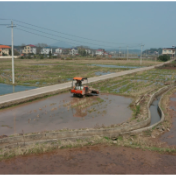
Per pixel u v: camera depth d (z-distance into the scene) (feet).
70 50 504.02
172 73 143.95
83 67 175.94
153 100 69.82
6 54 352.69
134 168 27.35
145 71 149.89
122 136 37.65
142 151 32.32
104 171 26.22
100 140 34.63
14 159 28.66
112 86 89.61
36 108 53.16
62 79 104.06
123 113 51.16
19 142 32.68
